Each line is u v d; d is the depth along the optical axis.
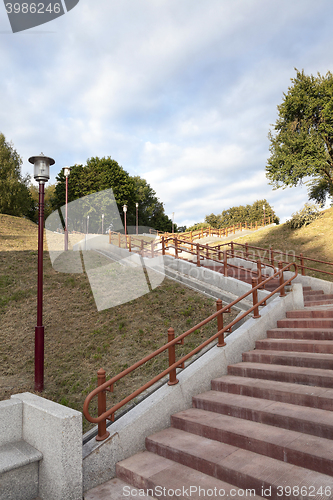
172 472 3.03
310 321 5.68
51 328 8.34
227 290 9.55
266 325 5.92
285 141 26.11
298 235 23.72
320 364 4.29
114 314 8.80
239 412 3.71
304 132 25.09
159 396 3.99
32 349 7.41
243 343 5.30
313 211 25.69
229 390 4.36
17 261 13.80
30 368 6.68
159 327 7.95
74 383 6.00
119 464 3.28
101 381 3.44
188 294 9.88
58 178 39.66
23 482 2.84
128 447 3.46
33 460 2.84
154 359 6.52
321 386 3.89
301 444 2.89
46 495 2.86
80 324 8.45
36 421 3.06
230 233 32.34
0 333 8.05
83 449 3.19
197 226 67.56
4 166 36.16
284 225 28.17
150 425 3.73
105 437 3.30
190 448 3.25
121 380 5.95
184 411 4.09
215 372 4.72
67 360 6.88
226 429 3.36
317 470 2.64
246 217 66.56
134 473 3.08
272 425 3.40
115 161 41.38
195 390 4.37
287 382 4.20
